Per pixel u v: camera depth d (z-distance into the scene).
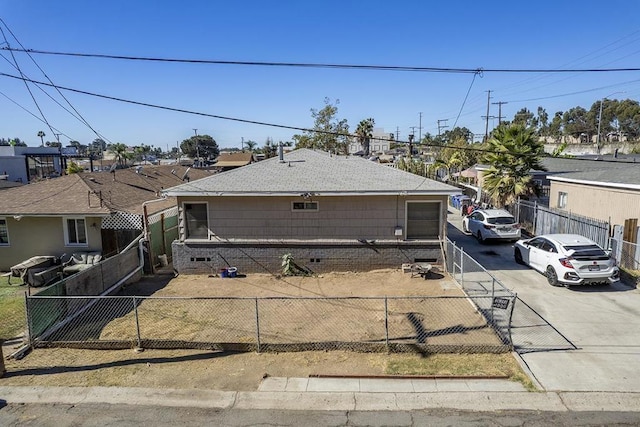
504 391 7.50
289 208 15.43
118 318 11.29
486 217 20.25
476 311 11.30
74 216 17.03
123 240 17.50
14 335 10.48
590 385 7.62
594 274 12.55
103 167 66.69
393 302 12.16
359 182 15.59
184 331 10.34
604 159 30.47
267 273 15.73
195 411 7.07
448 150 60.19
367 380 7.95
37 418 6.92
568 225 18.00
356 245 15.42
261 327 10.48
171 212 19.36
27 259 17.92
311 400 7.35
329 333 10.02
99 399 7.46
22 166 45.66
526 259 15.59
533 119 126.31
